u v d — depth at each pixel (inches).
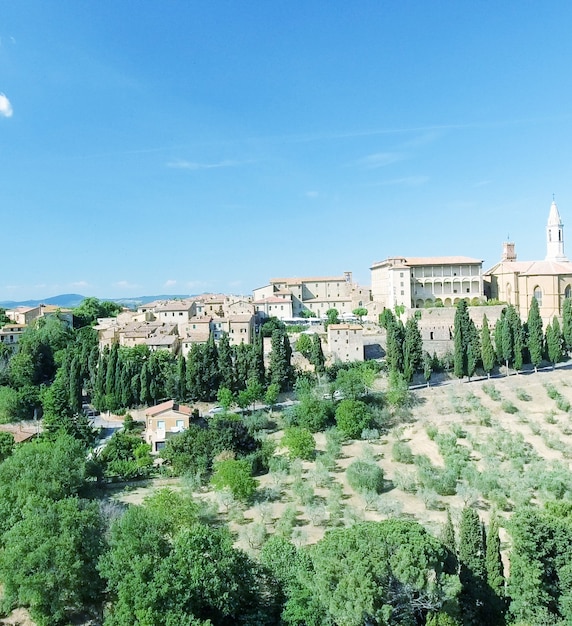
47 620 1904.5
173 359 5580.7
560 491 2824.8
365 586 1531.7
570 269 6550.2
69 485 2790.4
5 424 4566.9
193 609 1705.2
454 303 7253.9
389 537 1684.3
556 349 5231.3
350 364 5349.4
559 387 4785.9
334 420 4320.9
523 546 1829.5
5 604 2003.0
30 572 1924.2
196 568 1742.1
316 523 2664.9
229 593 1749.5
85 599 1996.8
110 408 4793.3
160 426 3981.3
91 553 1975.9
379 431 4151.1
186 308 7362.2
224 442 3526.1
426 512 2780.5
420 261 7381.9
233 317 6599.4
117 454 3668.8
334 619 1654.8
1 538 2132.1
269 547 1980.8
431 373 5280.5
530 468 3253.0
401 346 5108.3
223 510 2878.9
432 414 4370.1
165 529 2185.0
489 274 7603.4
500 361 5260.8
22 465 2827.3
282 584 1834.4
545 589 1819.6
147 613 1616.6
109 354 5039.4
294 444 3553.2
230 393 4626.0
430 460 3540.8
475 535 1907.0
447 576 1636.3
